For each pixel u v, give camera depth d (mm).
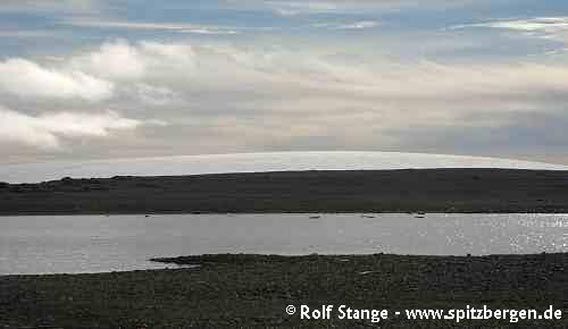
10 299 32344
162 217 110312
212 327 27578
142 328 27609
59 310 30312
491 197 137875
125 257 54406
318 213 118688
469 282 35625
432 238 70000
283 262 44000
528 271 37656
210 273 39156
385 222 95625
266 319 28719
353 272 38781
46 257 54844
